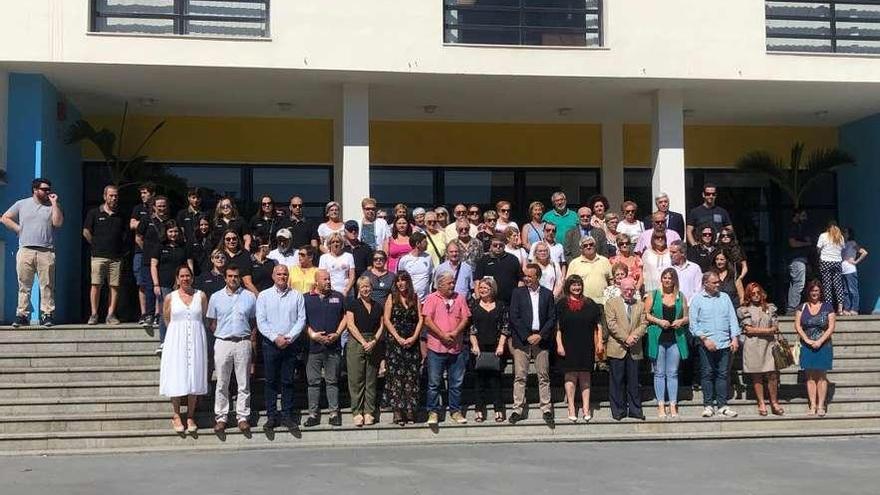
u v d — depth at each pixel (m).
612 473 8.84
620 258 11.98
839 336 13.63
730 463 9.39
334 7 13.05
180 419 10.48
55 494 7.90
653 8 13.67
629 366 11.20
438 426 10.84
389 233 12.47
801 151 16.97
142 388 11.18
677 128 14.38
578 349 11.03
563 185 17.17
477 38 13.73
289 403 10.62
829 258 15.10
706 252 12.54
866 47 14.82
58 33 12.47
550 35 13.87
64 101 14.33
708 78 13.76
